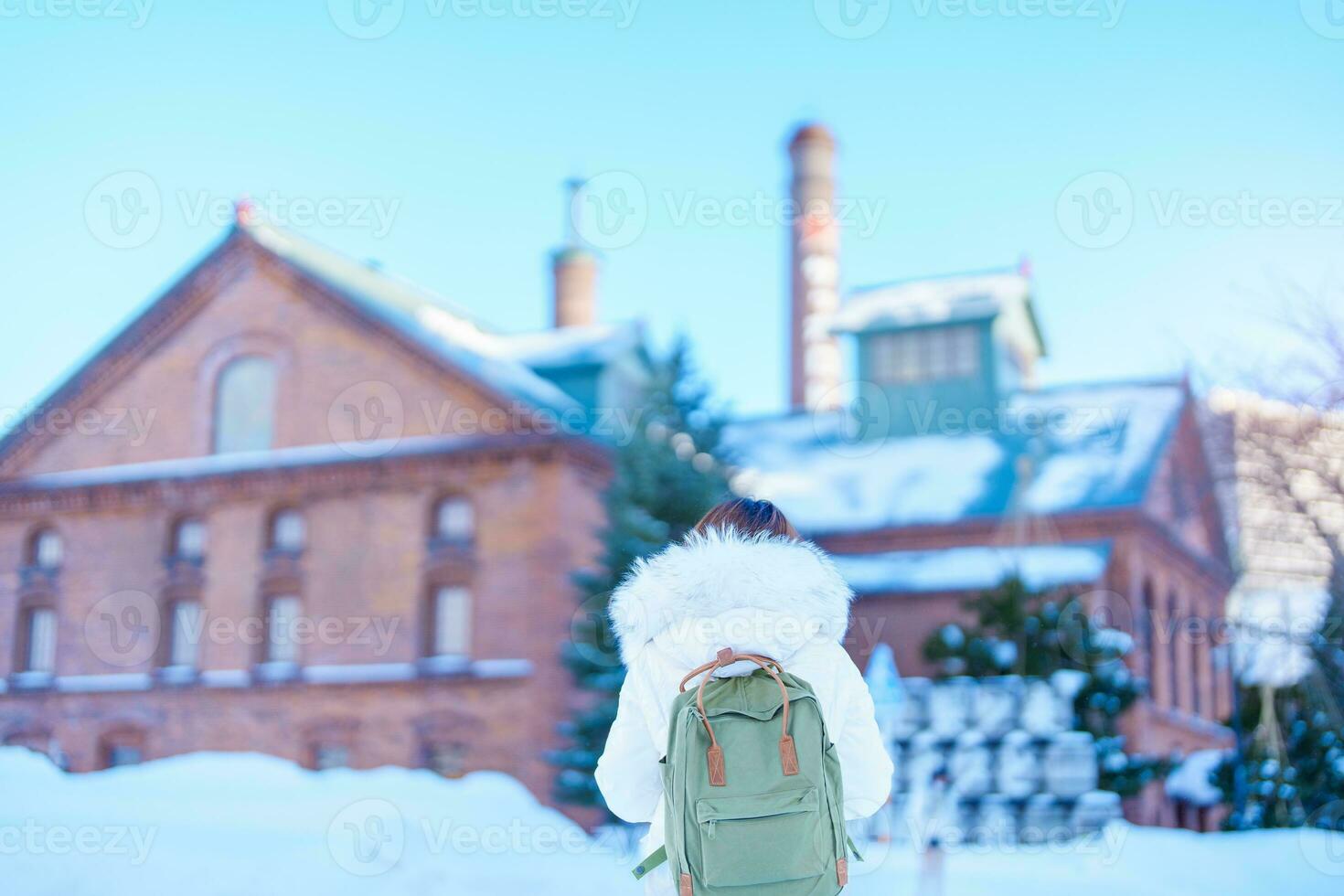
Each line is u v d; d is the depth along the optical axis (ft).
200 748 75.77
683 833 7.58
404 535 75.36
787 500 88.84
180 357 82.53
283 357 80.28
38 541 83.15
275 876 20.18
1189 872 27.04
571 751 63.93
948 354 94.22
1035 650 63.62
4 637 81.15
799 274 112.57
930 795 41.29
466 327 87.81
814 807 7.53
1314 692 57.06
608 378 83.05
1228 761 57.82
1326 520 59.21
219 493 79.46
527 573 72.43
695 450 69.36
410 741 72.18
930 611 76.54
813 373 108.88
